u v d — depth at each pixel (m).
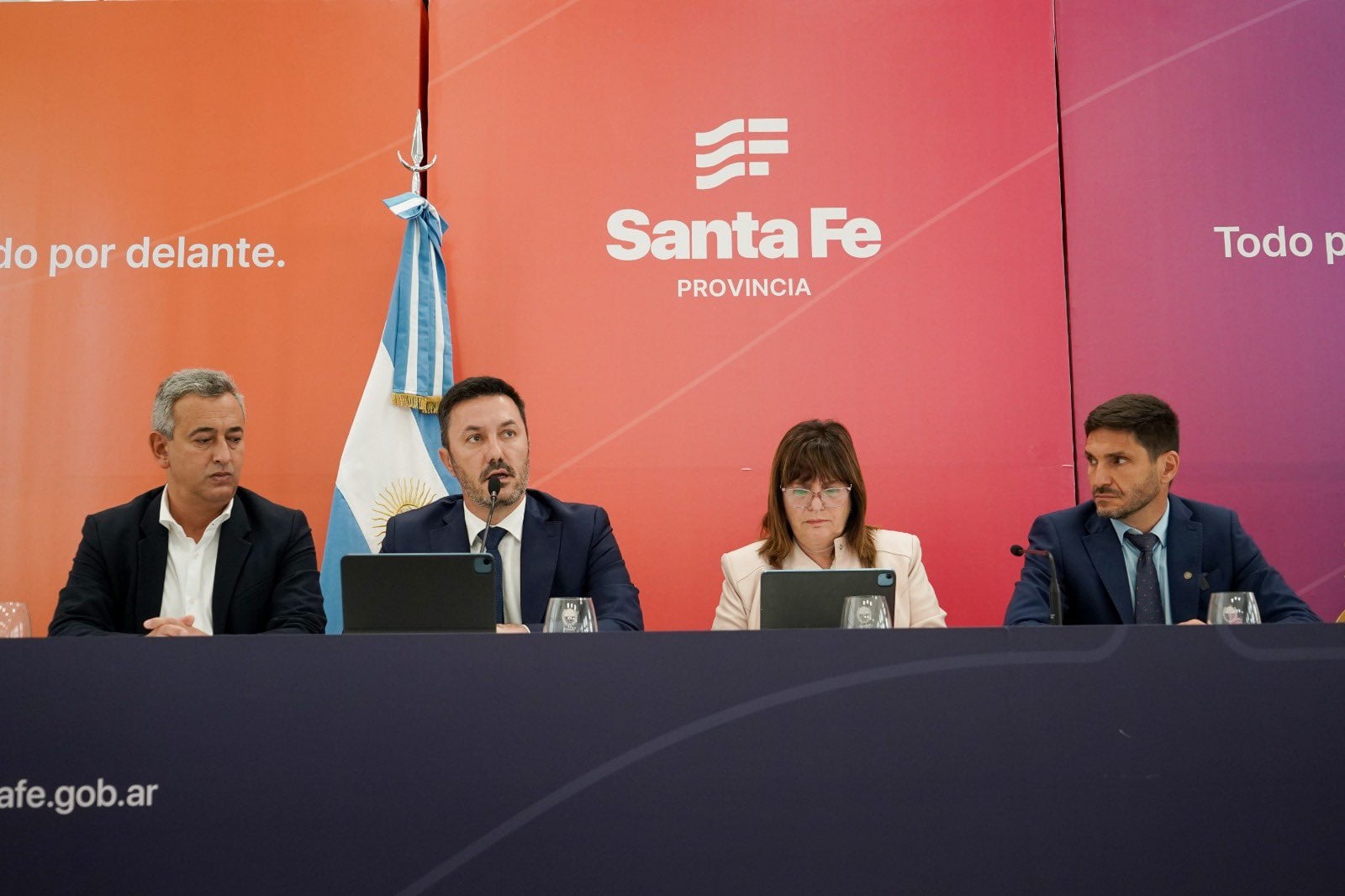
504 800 1.50
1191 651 1.55
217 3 3.55
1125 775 1.52
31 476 3.35
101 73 3.51
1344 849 1.51
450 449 2.79
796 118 3.51
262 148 3.49
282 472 3.36
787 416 3.40
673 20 3.56
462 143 3.51
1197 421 3.38
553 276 3.46
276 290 3.44
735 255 3.46
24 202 3.46
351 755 1.51
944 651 1.54
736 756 1.52
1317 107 3.49
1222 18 3.51
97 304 3.42
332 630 3.12
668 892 1.49
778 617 2.08
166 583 2.66
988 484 3.36
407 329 3.29
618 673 1.53
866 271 3.45
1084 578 2.67
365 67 3.53
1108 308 3.42
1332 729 1.54
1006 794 1.51
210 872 1.48
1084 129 3.49
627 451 3.40
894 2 3.55
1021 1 3.54
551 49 3.55
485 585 1.96
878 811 1.51
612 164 3.50
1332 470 3.35
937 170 3.48
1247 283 3.42
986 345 3.41
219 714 1.51
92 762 1.50
